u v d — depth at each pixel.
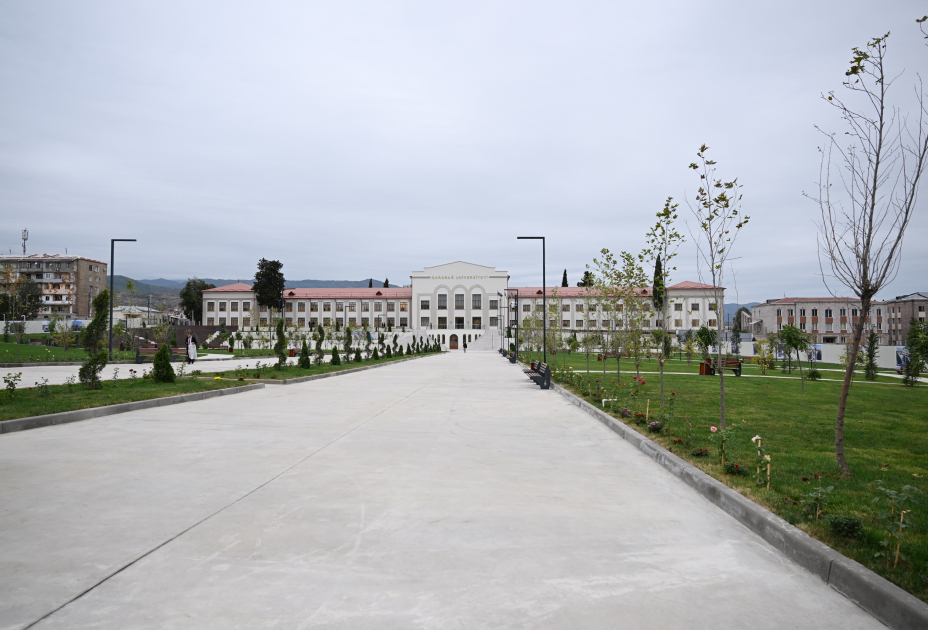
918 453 7.46
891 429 9.62
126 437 8.12
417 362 40.75
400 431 8.97
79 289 90.88
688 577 3.54
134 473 5.95
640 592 3.29
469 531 4.27
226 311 99.44
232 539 4.02
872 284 5.75
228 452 7.11
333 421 9.97
